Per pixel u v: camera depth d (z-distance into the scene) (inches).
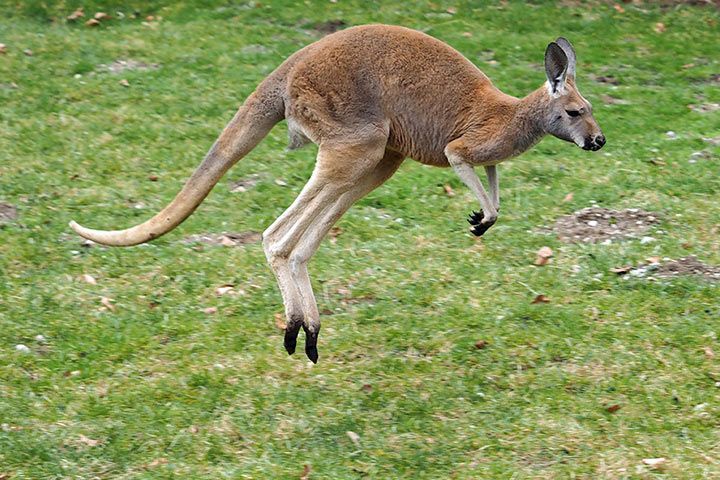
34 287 498.6
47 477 365.7
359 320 476.7
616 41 852.0
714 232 555.5
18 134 666.2
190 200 410.9
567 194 604.1
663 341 454.0
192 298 495.5
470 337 461.4
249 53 812.0
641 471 364.2
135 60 798.5
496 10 908.0
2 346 451.2
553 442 386.0
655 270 515.8
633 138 681.0
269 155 655.8
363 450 384.5
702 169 631.8
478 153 403.9
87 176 620.1
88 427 397.1
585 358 444.1
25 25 871.1
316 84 400.2
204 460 378.0
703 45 847.7
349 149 399.2
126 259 528.1
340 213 424.2
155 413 406.3
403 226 570.9
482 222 406.3
